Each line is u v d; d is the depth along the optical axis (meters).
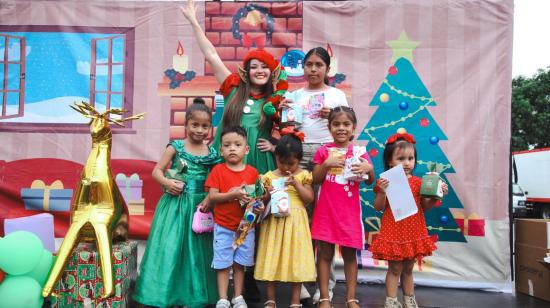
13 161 3.89
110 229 2.63
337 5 3.83
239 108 3.02
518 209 12.73
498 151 3.72
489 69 3.74
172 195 2.84
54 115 3.90
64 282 2.59
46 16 3.90
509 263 3.67
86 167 2.70
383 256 2.76
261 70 3.01
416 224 2.80
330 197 2.76
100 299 2.56
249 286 3.13
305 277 2.61
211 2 3.88
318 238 2.72
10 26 3.90
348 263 2.77
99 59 3.91
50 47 3.91
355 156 2.71
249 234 2.72
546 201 12.79
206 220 2.78
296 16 3.85
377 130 3.81
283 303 3.10
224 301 2.63
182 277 2.73
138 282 2.69
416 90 3.79
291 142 2.71
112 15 3.91
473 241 3.72
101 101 3.90
